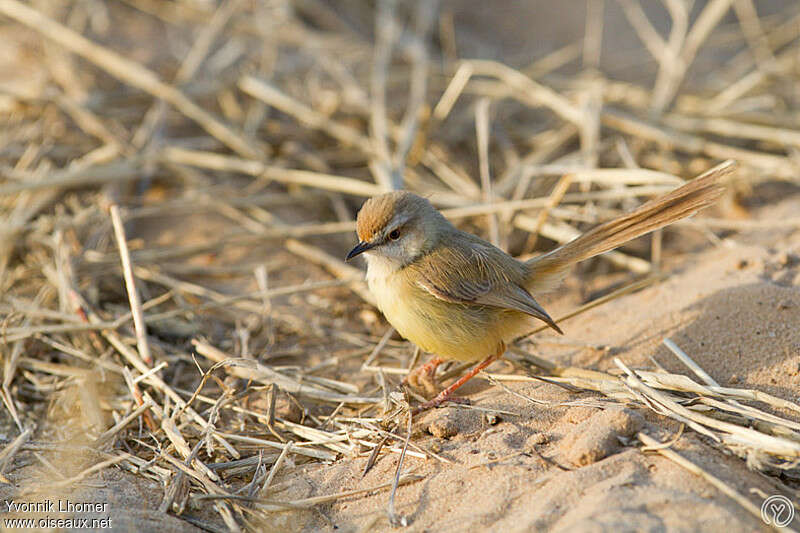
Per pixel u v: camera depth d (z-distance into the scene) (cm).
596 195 1226
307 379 988
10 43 1725
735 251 1139
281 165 1430
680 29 1611
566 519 664
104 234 1239
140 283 1174
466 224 1321
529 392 898
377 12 1908
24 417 927
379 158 1404
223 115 1554
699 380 879
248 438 869
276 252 1297
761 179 1366
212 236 1303
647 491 678
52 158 1415
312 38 1744
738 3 1923
